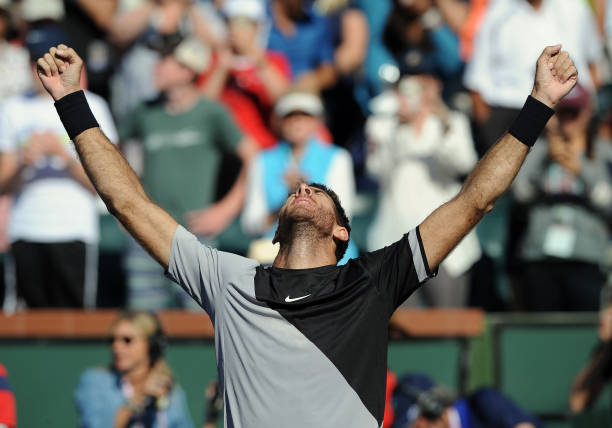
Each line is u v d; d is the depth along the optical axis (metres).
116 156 11.13
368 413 10.01
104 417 18.72
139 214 10.95
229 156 24.47
